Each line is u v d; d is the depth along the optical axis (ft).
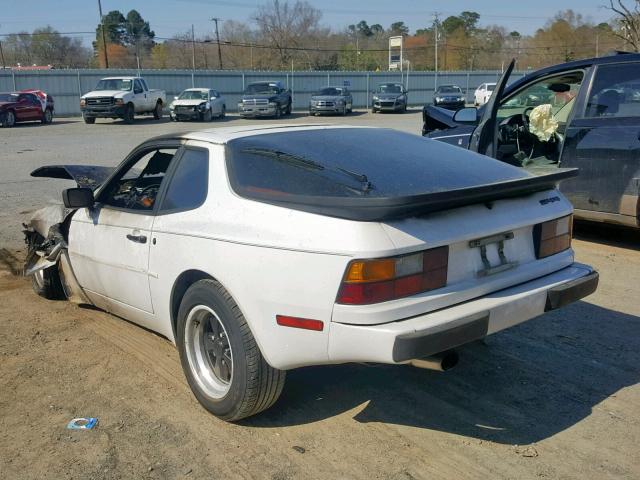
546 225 11.94
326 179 10.98
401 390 12.98
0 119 94.02
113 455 10.85
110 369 14.16
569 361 14.30
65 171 18.29
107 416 12.13
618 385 13.19
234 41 259.60
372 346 9.64
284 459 10.68
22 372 14.07
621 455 10.72
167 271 12.43
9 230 27.94
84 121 104.32
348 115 123.54
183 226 12.02
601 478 10.11
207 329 12.20
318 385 13.17
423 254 10.00
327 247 9.78
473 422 11.80
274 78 143.33
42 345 15.56
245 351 10.94
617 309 17.46
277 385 11.14
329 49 256.93
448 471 10.30
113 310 15.40
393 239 9.71
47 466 10.57
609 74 22.47
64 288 17.58
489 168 12.70
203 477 10.23
